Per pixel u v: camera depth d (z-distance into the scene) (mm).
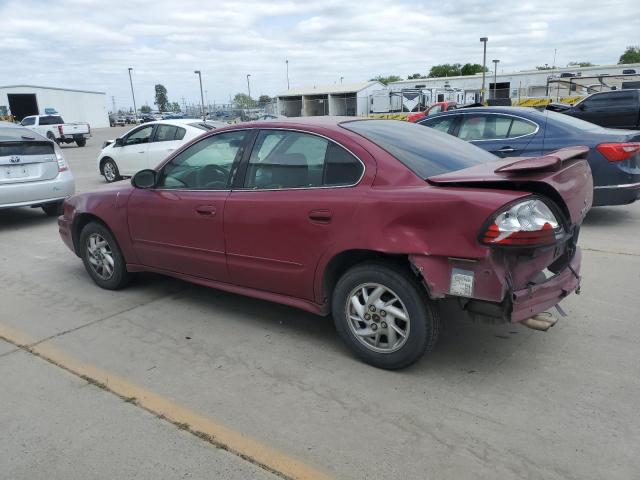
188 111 64750
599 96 14820
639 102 14203
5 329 4410
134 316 4617
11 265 6309
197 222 4281
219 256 4227
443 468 2619
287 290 3926
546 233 3023
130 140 13117
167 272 4750
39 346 4074
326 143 3732
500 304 3145
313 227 3621
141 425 3035
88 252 5332
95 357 3875
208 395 3328
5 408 3234
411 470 2611
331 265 3639
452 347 3852
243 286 4219
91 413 3166
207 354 3883
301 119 4160
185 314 4633
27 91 56531
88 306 4887
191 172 4449
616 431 2850
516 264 3156
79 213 5258
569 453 2695
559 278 3445
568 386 3299
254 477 2602
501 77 41031
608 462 2623
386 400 3217
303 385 3420
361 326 3633
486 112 7770
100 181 13953
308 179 3762
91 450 2828
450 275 3133
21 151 8180
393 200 3299
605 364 3547
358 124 4020
